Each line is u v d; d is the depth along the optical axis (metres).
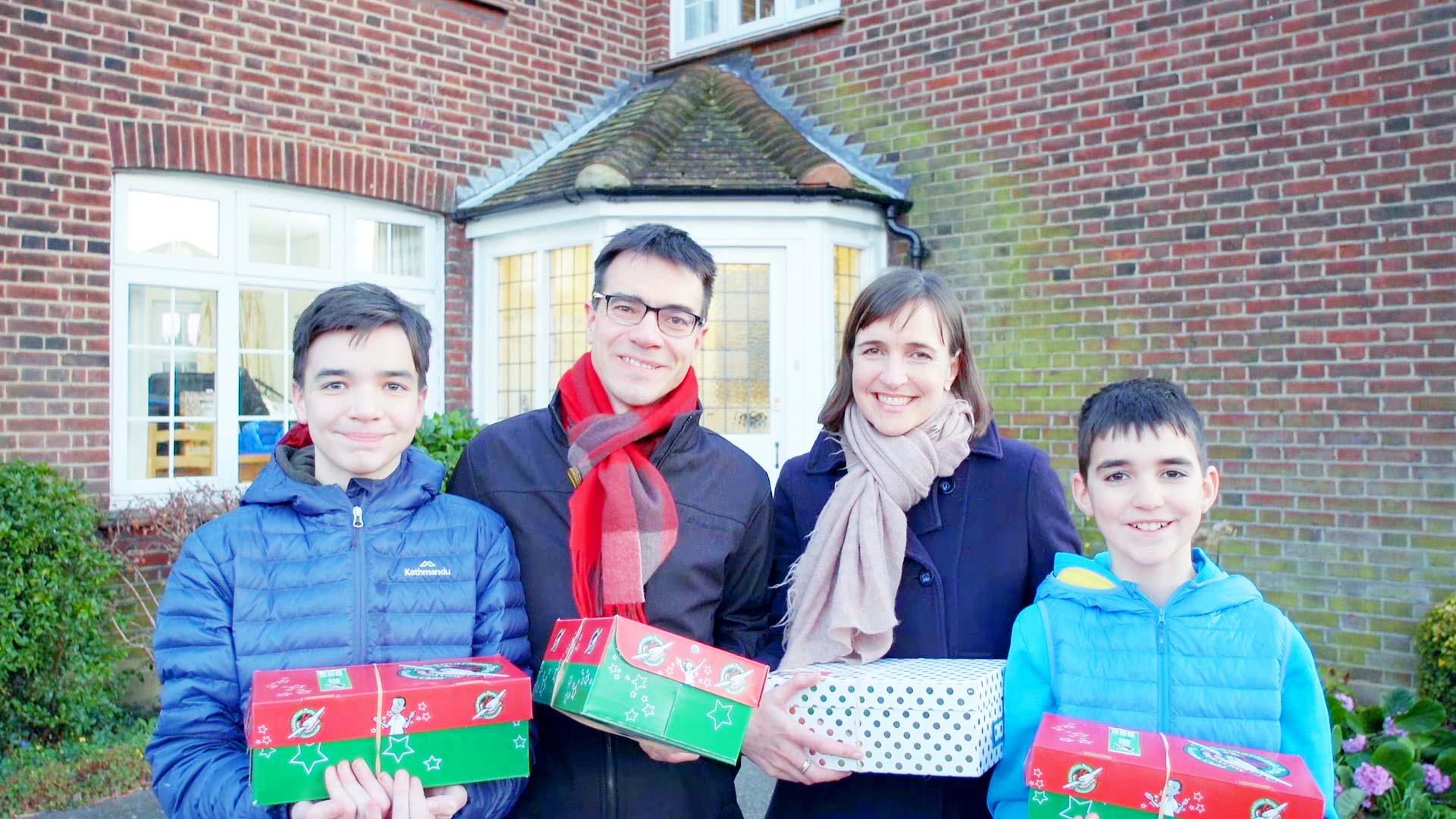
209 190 5.38
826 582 1.91
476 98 6.41
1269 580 4.77
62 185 4.82
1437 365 4.36
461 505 1.82
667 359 1.93
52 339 4.78
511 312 6.39
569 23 6.91
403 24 6.07
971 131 5.81
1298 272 4.72
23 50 4.70
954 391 2.08
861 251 6.05
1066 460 5.42
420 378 1.79
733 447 2.08
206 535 1.64
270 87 5.51
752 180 5.73
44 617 4.25
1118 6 5.27
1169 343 5.10
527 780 1.85
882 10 6.21
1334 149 4.63
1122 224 5.25
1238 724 1.60
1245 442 4.86
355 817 1.42
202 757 1.53
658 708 1.57
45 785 3.92
